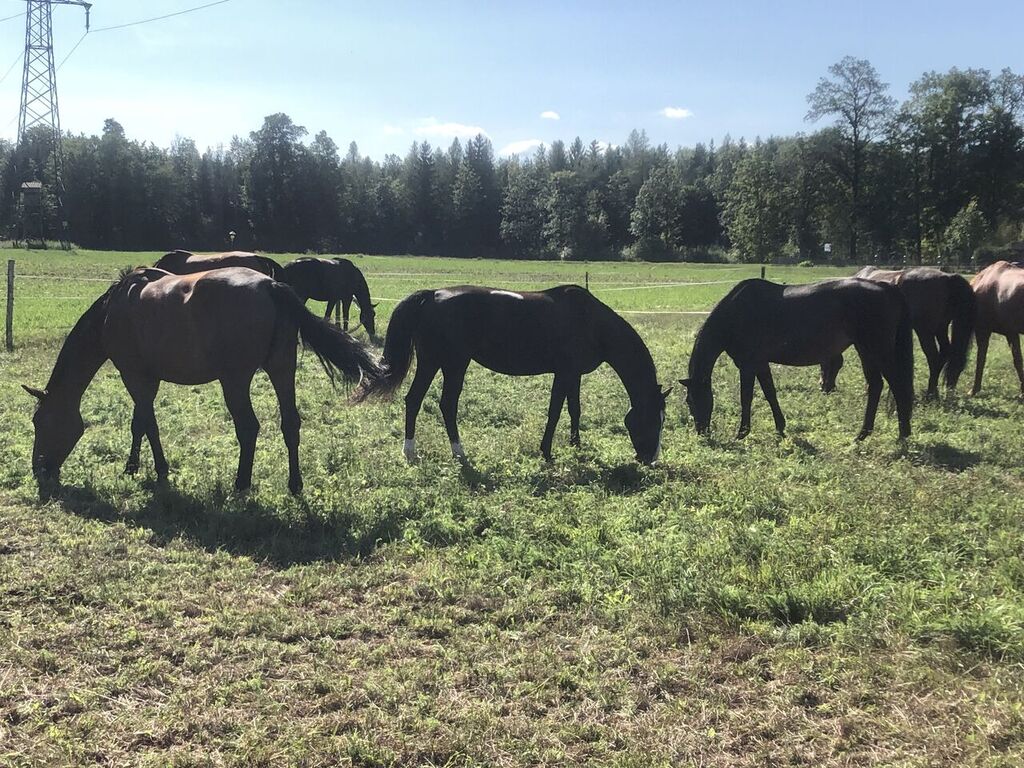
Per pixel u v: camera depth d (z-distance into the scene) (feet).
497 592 16.24
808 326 29.66
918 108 235.40
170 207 296.30
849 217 238.89
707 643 14.10
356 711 12.10
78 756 10.85
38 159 266.57
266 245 319.27
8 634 14.11
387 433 30.35
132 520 20.39
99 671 13.15
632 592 16.08
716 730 11.68
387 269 173.47
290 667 13.33
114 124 319.27
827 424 33.12
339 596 16.25
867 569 16.78
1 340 51.01
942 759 10.93
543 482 24.14
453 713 11.99
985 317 39.55
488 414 34.06
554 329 26.40
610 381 41.78
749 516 20.49
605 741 11.38
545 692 12.55
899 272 40.57
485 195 346.74
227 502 21.76
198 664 13.21
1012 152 231.71
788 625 14.62
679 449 28.71
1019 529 19.25
